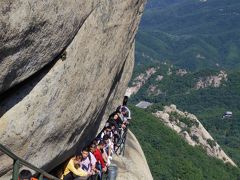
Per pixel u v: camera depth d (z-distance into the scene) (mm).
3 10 5254
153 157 80562
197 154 99125
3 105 6277
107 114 13453
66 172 10492
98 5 8281
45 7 6062
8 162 6762
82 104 8859
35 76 6828
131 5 10625
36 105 6891
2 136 6348
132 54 14656
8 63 5766
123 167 15266
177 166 83750
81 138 10148
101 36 8852
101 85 9852
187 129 148125
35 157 7586
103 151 13172
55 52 6953
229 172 115312
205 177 96688
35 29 6023
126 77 14750
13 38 5602
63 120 8070
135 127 90000
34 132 7094
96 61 8938
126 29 10797
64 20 6766
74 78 7949
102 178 13281
